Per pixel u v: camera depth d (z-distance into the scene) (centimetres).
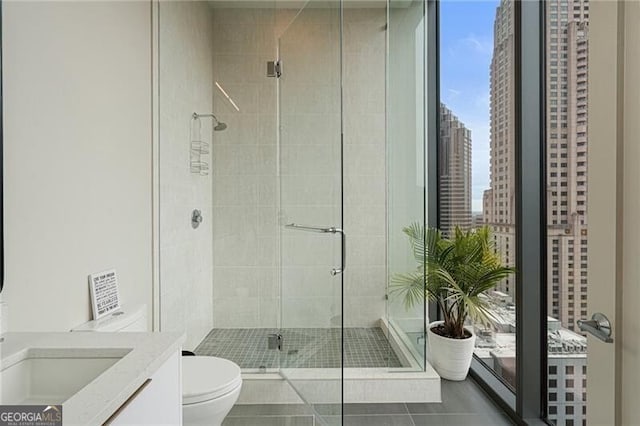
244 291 286
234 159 285
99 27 145
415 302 224
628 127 82
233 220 286
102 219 148
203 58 267
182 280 235
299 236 214
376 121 294
